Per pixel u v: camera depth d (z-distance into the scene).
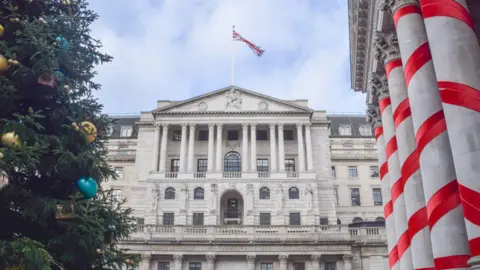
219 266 50.09
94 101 17.47
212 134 59.41
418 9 15.48
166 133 60.03
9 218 14.84
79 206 14.70
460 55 11.98
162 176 57.50
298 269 49.75
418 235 15.02
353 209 68.81
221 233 50.75
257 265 50.19
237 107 60.97
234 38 64.25
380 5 17.39
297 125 60.19
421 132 13.46
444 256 11.97
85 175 15.24
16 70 14.30
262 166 59.84
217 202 55.72
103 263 16.88
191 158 58.50
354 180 70.81
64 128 15.97
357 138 75.88
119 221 17.70
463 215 11.85
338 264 49.84
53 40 15.70
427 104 13.65
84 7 18.23
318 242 49.81
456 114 11.40
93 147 17.77
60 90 15.41
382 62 19.73
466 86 11.58
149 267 49.59
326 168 60.12
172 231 51.16
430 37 12.77
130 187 65.69
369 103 24.73
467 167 10.82
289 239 49.97
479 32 17.23
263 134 62.00
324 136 61.88
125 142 71.31
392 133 20.00
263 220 55.19
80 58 16.92
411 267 17.06
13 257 11.78
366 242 50.62
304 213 55.41
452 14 12.55
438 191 12.53
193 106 61.12
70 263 15.33
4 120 13.61
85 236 14.70
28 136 13.77
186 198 55.97
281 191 56.19
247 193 56.19
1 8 16.06
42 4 17.08
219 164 58.00
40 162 14.70
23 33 14.67
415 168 15.79
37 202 14.13
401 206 18.20
